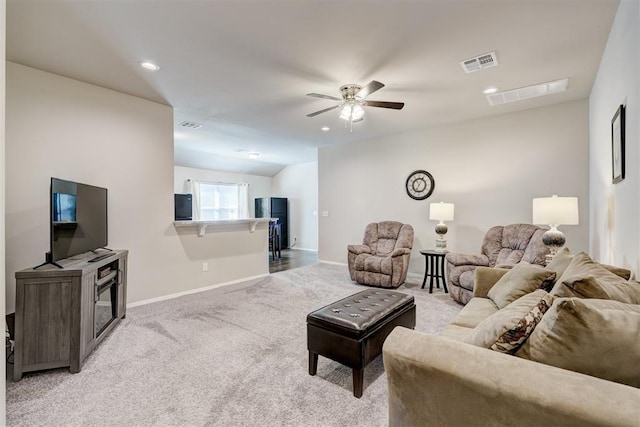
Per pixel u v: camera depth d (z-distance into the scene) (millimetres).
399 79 3121
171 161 3932
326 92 3465
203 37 2385
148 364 2225
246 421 1637
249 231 4945
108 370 2143
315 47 2529
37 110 2896
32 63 2789
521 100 3723
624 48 1938
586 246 3707
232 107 3984
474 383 981
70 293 2125
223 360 2283
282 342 2588
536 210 3070
